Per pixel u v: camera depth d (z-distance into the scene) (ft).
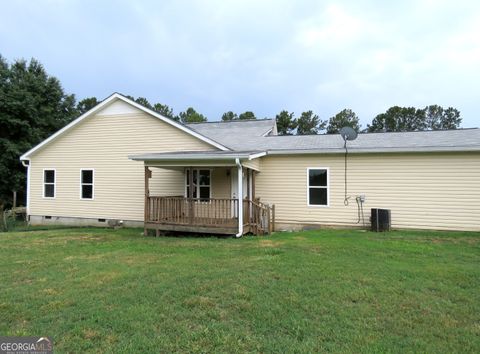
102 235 33.22
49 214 45.37
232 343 10.03
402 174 33.37
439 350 9.57
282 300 13.30
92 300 13.66
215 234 33.53
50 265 19.77
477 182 30.99
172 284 15.48
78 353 9.59
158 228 32.71
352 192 35.09
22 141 66.49
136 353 9.50
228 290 14.51
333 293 14.05
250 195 37.19
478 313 12.17
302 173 36.94
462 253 21.68
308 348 9.67
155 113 39.63
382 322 11.41
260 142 42.01
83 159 43.78
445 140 33.88
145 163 33.06
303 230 35.65
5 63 74.59
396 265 18.47
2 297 14.17
